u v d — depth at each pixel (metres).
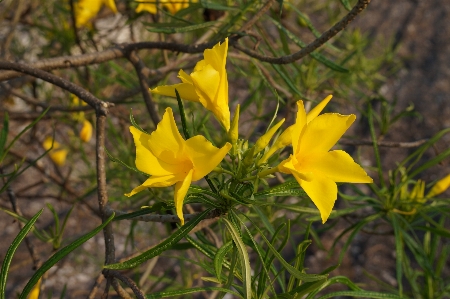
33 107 0.88
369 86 1.11
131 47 0.56
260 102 0.84
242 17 0.55
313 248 1.36
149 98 0.57
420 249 0.55
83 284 1.22
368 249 1.37
